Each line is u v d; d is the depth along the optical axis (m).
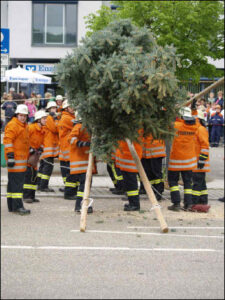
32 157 10.33
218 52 15.41
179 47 14.03
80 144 9.18
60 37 30.03
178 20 14.41
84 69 7.73
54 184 12.20
